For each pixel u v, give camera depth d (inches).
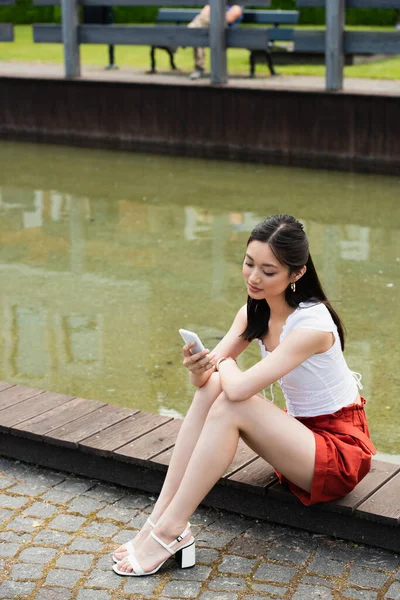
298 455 130.6
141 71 564.4
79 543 137.2
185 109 471.5
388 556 132.3
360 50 427.5
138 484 151.7
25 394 175.2
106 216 358.0
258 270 131.9
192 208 366.9
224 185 406.3
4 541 137.4
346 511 134.3
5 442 163.3
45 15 962.7
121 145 498.9
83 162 465.4
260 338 140.6
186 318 250.4
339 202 370.6
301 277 134.1
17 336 241.4
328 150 435.8
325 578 127.6
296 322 131.7
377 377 212.4
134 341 236.8
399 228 332.2
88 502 148.8
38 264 300.4
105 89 494.3
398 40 418.3
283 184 406.0
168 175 430.9
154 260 302.4
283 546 135.6
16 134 534.3
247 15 536.4
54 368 220.7
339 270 287.1
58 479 156.5
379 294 266.4
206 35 466.0
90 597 124.3
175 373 218.1
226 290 272.2
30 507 147.4
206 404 134.6
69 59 508.1
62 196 392.2
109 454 152.3
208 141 469.4
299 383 134.6
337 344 134.7
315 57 606.2
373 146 423.8
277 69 583.5
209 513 145.3
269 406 131.4
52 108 515.8
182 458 133.8
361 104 420.8
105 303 263.4
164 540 129.2
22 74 534.9
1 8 961.5
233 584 126.7
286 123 443.8
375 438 184.2
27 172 442.3
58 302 265.4
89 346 233.9
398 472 144.2
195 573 129.6
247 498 142.7
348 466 131.9
